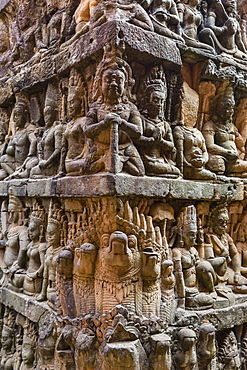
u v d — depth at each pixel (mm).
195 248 3236
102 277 2621
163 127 2877
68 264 2820
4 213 4172
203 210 3250
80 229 2803
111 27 2580
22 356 3398
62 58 3189
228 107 3432
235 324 3152
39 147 3477
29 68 3668
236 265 3475
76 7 3354
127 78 2697
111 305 2553
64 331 2734
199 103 3395
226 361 3080
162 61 2877
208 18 3438
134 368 2408
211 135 3412
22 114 3924
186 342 2697
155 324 2621
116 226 2555
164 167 2836
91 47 2758
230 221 3619
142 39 2707
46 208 3375
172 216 2957
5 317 3865
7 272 3844
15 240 3797
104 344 2498
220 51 3408
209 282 3104
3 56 4480
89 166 2662
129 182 2539
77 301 2762
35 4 3889
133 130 2641
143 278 2674
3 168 4168
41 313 3141
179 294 2938
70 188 2814
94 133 2615
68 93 3092
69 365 2717
